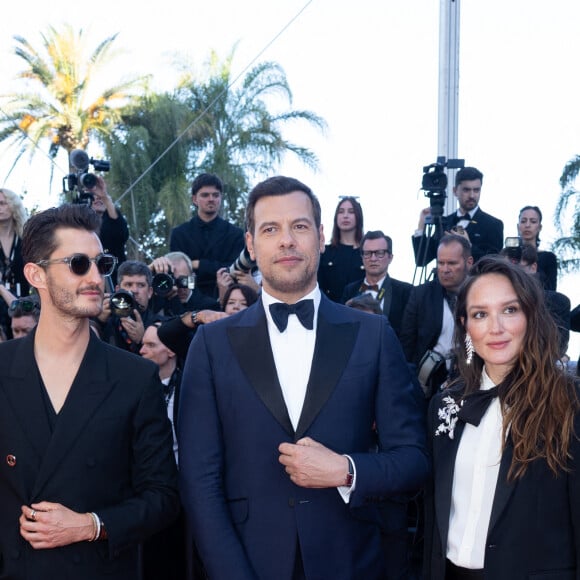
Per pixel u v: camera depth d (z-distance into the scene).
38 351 2.86
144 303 5.42
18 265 6.14
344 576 2.84
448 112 8.41
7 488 2.76
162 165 19.05
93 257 2.81
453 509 2.85
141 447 2.87
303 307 3.01
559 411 2.71
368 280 6.18
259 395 2.91
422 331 5.61
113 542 2.68
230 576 2.73
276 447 2.88
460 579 2.79
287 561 2.81
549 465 2.67
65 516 2.63
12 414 2.76
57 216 2.82
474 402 2.88
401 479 2.82
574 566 2.66
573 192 14.46
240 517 2.88
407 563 3.34
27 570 2.71
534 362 2.82
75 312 2.78
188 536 4.25
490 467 2.80
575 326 5.26
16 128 19.31
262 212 3.00
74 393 2.79
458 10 8.47
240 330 3.03
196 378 3.01
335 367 2.95
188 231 6.79
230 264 6.78
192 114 19.34
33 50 19.88
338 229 6.73
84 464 2.76
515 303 2.87
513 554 2.65
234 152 19.17
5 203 6.11
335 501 2.89
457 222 6.98
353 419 2.92
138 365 2.92
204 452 2.92
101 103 19.98
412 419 2.99
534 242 7.38
